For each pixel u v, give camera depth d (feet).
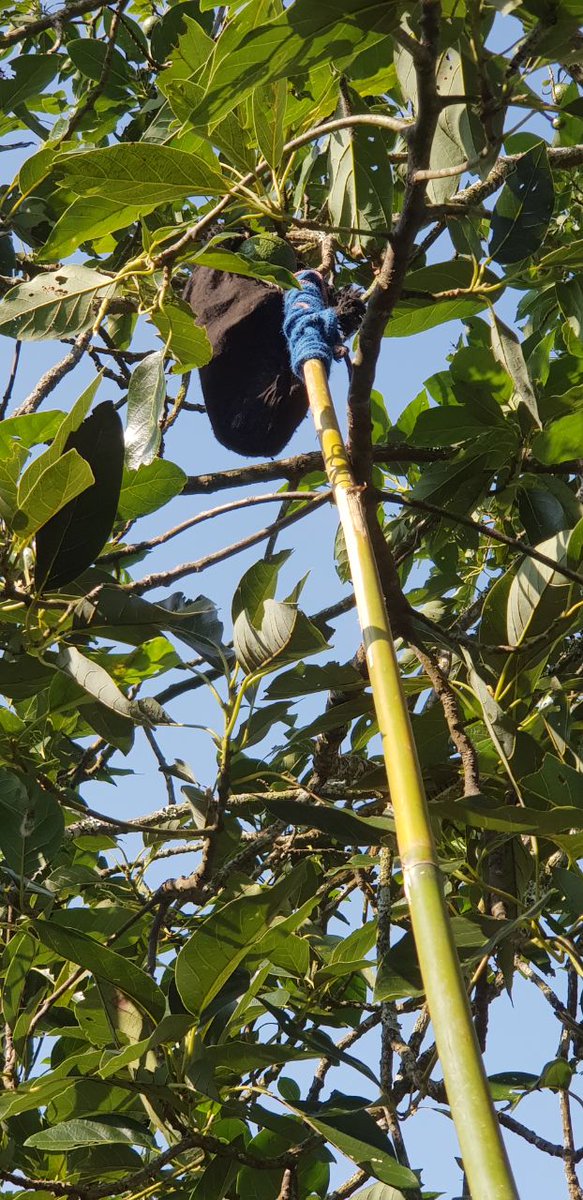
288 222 7.48
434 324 9.82
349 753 11.53
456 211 7.18
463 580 12.40
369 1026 9.49
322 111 7.98
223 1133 8.80
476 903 9.40
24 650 8.82
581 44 5.79
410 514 11.57
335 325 7.09
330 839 11.07
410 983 7.23
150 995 7.61
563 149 9.68
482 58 5.79
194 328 8.13
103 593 8.67
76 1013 7.76
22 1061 8.72
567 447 9.77
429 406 11.91
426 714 9.23
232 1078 8.95
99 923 9.49
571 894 7.70
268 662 8.06
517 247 8.39
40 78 12.55
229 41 5.49
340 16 5.41
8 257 11.62
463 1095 3.65
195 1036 7.44
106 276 8.71
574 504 9.98
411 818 4.26
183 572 9.12
